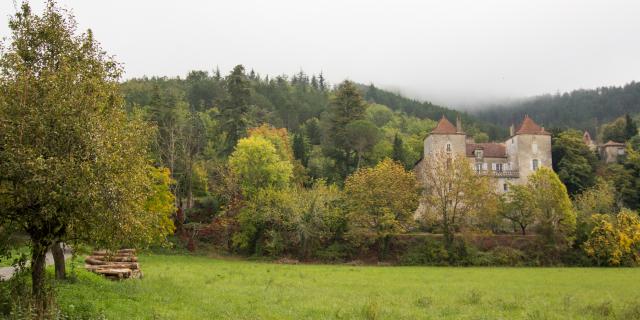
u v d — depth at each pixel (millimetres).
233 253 60938
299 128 131125
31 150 13258
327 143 95500
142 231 18000
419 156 106062
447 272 45312
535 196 62250
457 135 83250
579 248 61000
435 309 20844
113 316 15070
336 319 17344
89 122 14422
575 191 86562
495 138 171500
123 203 15305
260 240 60781
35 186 13281
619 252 57562
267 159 65750
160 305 17719
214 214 65125
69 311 14633
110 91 17359
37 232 15070
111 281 22938
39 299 13930
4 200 14133
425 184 68812
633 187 84750
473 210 58688
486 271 47594
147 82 148625
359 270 44781
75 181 13367
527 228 70375
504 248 59188
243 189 63031
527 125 85438
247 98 90438
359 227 59188
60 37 16547
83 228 14875
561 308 22375
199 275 32875
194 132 70062
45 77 14766
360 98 94062
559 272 47500
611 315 20547
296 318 17047
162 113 71250
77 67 15953
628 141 104188
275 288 26469
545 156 84062
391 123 156375
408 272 43875
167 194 46906
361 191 58969
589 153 92500
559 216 61188
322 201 60312
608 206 68875
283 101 148750
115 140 15742
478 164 86312
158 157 60688
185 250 58625
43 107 14188
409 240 61750
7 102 14242
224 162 72875
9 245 15367
